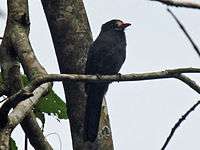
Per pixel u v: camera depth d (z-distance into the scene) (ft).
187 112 25.41
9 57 32.01
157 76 25.00
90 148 33.01
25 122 30.53
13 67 31.83
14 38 31.83
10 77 31.68
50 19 35.50
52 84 26.05
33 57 30.35
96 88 36.14
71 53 34.91
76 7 35.70
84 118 33.81
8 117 22.11
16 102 21.79
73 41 35.04
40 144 30.99
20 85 31.65
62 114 31.40
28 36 32.63
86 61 34.91
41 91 25.09
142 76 24.99
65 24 35.19
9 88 31.65
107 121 34.63
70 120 34.14
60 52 35.12
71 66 34.86
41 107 31.19
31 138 30.94
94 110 34.71
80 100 34.06
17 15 32.60
